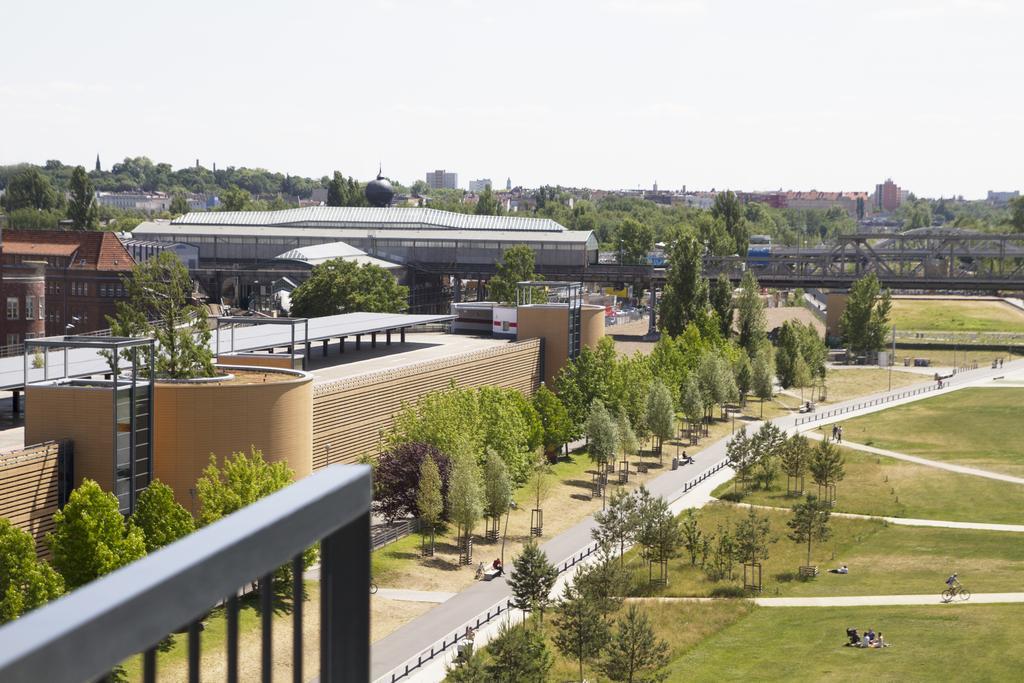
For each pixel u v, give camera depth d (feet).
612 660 233.14
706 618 285.23
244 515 30.04
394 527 331.16
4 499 231.30
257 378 297.53
